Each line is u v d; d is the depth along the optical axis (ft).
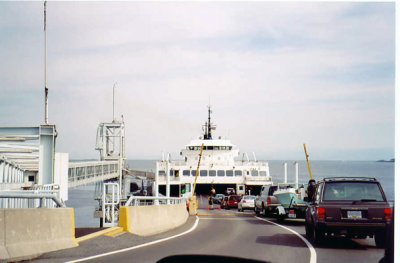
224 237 55.31
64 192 81.46
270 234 59.93
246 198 137.08
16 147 77.56
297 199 81.82
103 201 61.05
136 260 36.27
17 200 65.26
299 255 40.98
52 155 80.12
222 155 187.32
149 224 58.54
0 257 33.81
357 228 47.47
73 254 39.11
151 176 213.87
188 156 187.73
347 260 38.52
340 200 48.70
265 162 192.34
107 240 46.60
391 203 48.42
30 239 37.96
